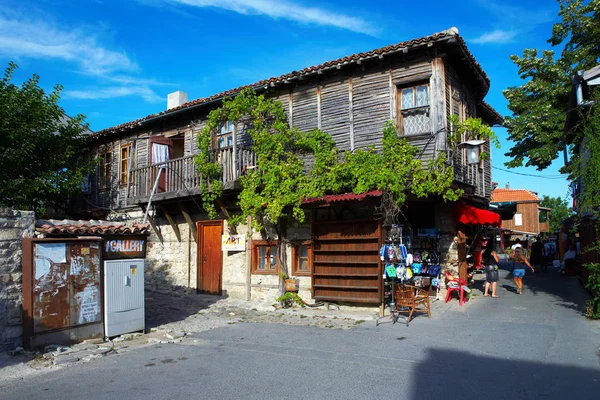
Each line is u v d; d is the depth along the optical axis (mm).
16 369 6547
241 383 5820
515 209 18531
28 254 7492
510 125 18141
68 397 5430
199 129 15102
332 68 11859
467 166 12234
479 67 12375
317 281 11508
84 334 8078
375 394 5320
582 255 13828
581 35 17031
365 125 11703
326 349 7492
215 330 9305
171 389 5645
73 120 15758
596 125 8898
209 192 12695
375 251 10500
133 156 16875
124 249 8914
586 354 6719
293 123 12953
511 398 5117
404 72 11266
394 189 10109
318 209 11711
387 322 9492
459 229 12391
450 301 11797
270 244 12820
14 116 13688
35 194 14469
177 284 14883
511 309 10516
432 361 6625
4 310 7449
